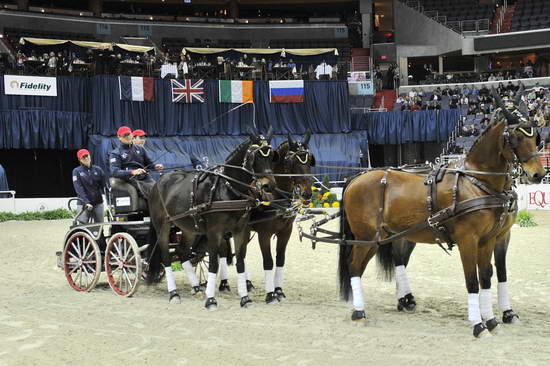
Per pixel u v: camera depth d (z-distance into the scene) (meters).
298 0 43.28
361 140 30.05
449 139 29.08
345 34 40.84
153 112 28.17
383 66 40.41
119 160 9.16
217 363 5.26
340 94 30.36
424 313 7.25
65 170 29.88
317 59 35.19
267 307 7.72
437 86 35.06
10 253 13.51
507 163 6.18
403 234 6.65
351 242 6.98
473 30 39.97
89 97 27.47
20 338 6.20
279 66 30.84
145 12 44.00
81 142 27.19
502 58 41.12
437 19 40.22
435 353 5.46
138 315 7.27
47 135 26.30
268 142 7.86
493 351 5.48
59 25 36.12
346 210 7.14
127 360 5.40
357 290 6.83
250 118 29.66
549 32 35.88
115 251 9.11
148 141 27.70
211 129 29.09
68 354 5.61
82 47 31.08
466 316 7.05
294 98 29.86
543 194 21.42
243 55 34.56
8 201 23.64
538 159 5.89
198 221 7.92
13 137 25.62
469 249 6.17
